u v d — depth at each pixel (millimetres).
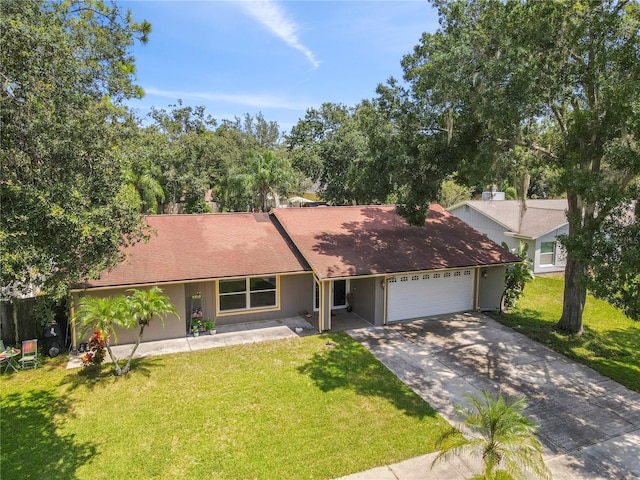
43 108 6410
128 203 7816
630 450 8375
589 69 11445
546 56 11602
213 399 10008
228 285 15023
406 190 15766
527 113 11555
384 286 15359
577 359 12672
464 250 17344
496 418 6984
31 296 12664
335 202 40031
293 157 42688
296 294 16141
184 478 7328
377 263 15352
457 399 10234
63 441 8344
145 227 9023
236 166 39812
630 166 9594
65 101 6691
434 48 12812
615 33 10922
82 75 7168
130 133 8938
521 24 11617
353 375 11391
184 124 46594
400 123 14148
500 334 14727
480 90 11828
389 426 9008
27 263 6023
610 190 9805
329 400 10039
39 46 6336
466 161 13852
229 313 15117
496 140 13227
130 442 8328
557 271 24500
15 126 6398
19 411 9414
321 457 7941
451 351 13164
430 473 7578
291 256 15602
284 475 7438
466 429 8898
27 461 7734
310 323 15555
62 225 6289
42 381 10836
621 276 9312
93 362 11352
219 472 7492
